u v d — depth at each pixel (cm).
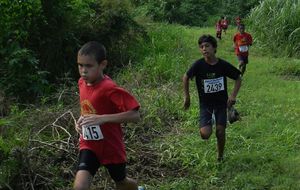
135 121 419
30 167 558
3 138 645
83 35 1141
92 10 1181
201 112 624
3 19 941
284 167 618
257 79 1178
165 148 679
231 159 638
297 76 1261
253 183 575
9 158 557
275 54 1583
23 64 908
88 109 432
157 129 763
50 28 1035
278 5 1714
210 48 599
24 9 959
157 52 1338
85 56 414
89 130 426
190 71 614
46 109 760
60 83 1008
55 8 1037
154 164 630
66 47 1054
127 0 1366
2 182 535
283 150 677
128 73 1073
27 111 784
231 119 623
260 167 618
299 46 1546
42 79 910
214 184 578
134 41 1330
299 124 792
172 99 899
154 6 2817
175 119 828
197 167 615
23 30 969
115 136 436
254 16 1820
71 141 646
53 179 562
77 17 1119
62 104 806
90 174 432
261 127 771
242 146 695
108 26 1184
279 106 906
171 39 1515
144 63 1157
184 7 2895
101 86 422
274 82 1147
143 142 716
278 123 799
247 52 1231
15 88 895
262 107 905
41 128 693
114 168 443
